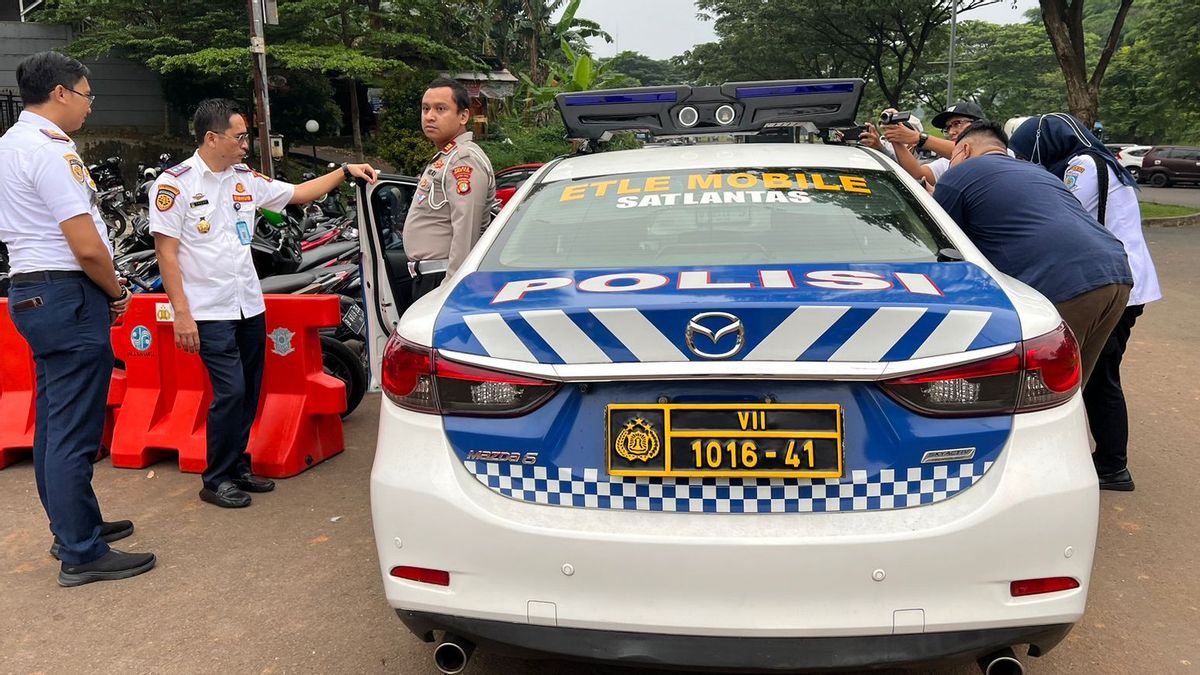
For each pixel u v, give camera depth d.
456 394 2.08
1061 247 3.26
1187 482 4.18
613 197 2.86
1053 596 1.98
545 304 2.08
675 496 2.00
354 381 5.45
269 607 3.10
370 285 4.08
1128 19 62.91
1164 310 8.63
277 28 21.42
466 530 2.03
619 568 1.97
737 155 3.15
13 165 3.09
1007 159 3.52
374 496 2.16
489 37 31.80
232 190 3.88
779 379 1.95
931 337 1.94
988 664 2.04
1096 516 2.01
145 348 4.61
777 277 2.23
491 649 2.10
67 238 3.08
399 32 24.56
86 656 2.79
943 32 31.83
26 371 4.72
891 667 1.96
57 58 3.16
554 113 25.77
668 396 2.00
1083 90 17.50
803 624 1.93
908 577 1.92
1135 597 3.09
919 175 5.11
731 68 35.81
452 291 2.36
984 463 1.98
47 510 3.35
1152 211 20.28
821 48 31.59
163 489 4.28
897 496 1.97
